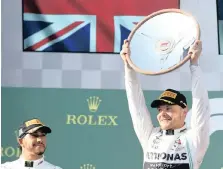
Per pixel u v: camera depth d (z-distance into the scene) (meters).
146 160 15.48
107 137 21.16
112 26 21.34
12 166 17.36
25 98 21.20
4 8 21.33
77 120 21.19
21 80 21.25
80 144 21.12
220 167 21.06
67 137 21.14
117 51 21.34
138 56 16.00
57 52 21.33
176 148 15.16
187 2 21.34
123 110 21.22
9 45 21.30
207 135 15.12
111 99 21.25
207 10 21.33
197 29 15.60
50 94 21.25
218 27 21.34
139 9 21.33
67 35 21.34
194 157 15.12
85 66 21.33
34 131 17.05
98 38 21.36
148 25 16.33
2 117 21.11
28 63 21.30
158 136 15.60
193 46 15.04
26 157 17.33
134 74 15.98
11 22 21.33
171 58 15.70
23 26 21.33
